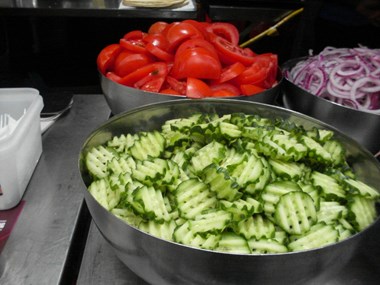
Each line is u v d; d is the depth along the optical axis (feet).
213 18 4.37
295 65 3.76
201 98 2.59
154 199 1.87
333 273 1.75
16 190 2.33
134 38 3.44
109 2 4.66
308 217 1.86
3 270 1.97
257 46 4.61
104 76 3.05
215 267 1.50
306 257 1.50
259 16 4.33
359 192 2.02
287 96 3.28
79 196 2.52
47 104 3.43
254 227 1.86
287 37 4.53
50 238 2.18
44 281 1.93
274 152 2.12
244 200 1.93
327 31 4.69
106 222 1.69
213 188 1.94
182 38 3.11
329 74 3.31
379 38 4.65
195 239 1.69
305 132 2.41
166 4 4.35
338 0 4.56
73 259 2.19
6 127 2.25
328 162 2.21
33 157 2.68
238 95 2.98
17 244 2.13
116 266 2.06
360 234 1.64
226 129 2.30
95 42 4.78
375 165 2.13
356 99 3.22
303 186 2.05
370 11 4.41
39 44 4.65
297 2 4.25
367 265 2.14
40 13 4.20
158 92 2.86
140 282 1.99
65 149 2.98
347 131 2.92
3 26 4.44
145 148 2.34
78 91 4.58
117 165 2.18
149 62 3.17
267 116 2.60
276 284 1.58
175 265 1.56
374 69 3.24
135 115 2.49
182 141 2.38
